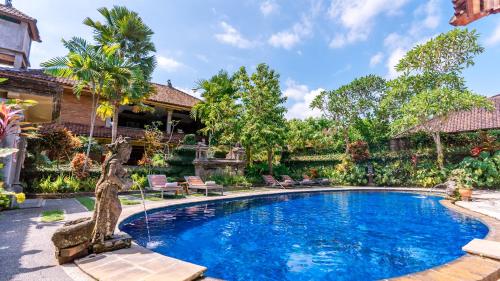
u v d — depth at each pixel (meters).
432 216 9.52
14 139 7.83
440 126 19.20
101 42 18.03
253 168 21.45
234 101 22.48
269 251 5.79
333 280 4.34
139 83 16.64
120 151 4.71
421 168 19.56
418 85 20.67
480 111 20.66
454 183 12.03
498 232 5.96
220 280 3.48
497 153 16.77
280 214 10.09
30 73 7.22
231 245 6.18
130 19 17.97
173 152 17.52
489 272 3.61
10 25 11.53
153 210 8.79
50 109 8.35
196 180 14.38
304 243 6.38
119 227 6.40
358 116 27.33
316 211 10.77
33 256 4.06
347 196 15.51
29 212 7.55
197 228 7.68
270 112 21.73
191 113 25.97
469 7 2.28
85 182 12.00
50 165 13.52
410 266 4.95
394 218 9.32
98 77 14.21
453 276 3.46
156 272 3.48
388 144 24.11
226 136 21.23
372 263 5.08
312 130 29.08
